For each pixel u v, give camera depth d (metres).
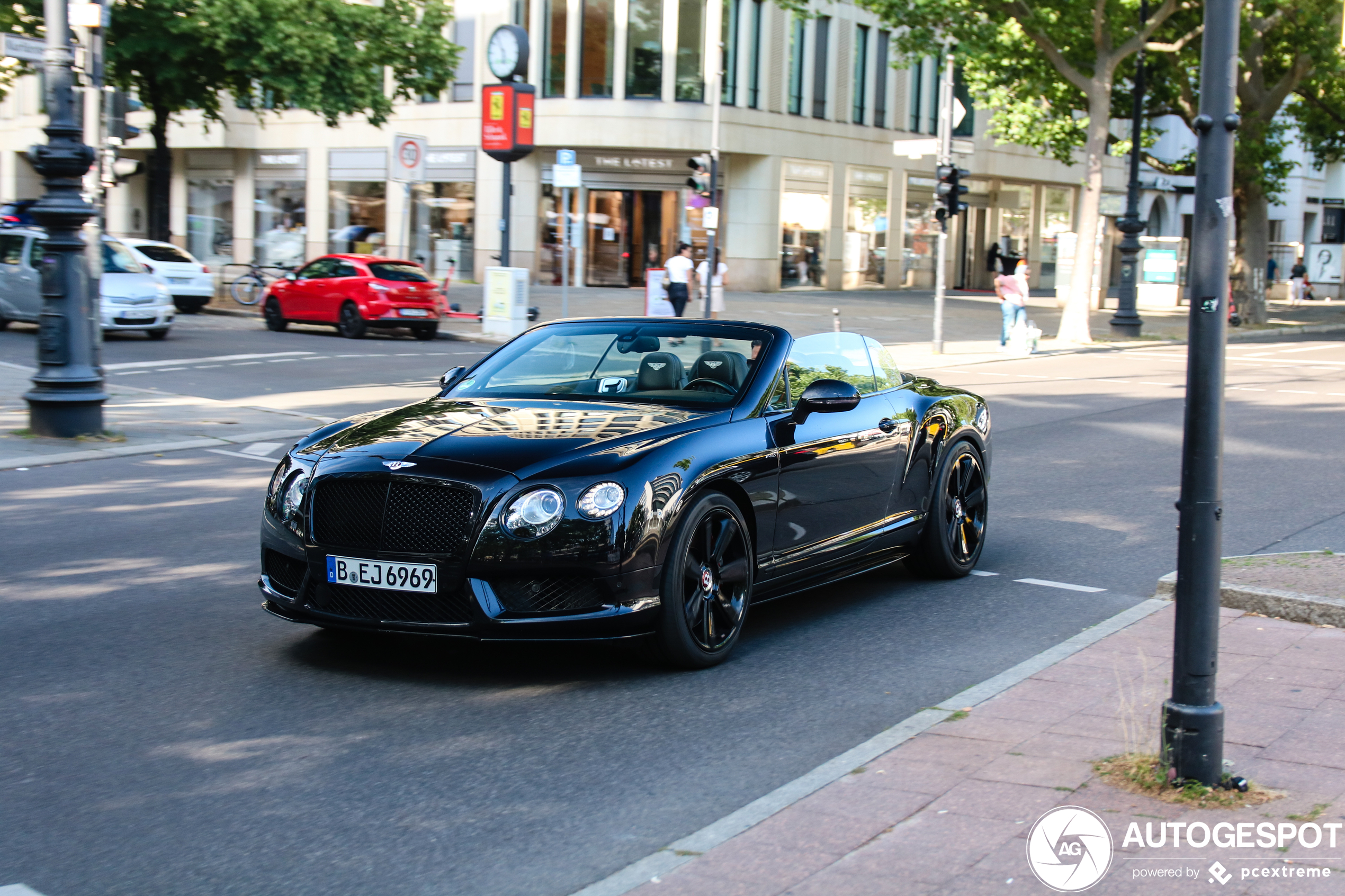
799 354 6.67
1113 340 29.19
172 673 5.57
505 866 3.72
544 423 5.81
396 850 3.83
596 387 6.42
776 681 5.56
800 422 6.34
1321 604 6.14
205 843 3.86
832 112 45.22
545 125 40.44
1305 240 67.81
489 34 41.16
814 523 6.39
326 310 25.64
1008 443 13.32
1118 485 10.84
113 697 5.24
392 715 5.06
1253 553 8.05
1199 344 4.01
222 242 49.16
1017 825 3.85
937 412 7.46
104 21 15.65
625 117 40.06
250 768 4.48
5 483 10.30
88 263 12.19
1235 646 5.80
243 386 17.02
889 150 48.06
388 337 26.09
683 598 5.51
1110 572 7.75
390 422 6.02
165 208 30.48
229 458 11.73
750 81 41.72
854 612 6.82
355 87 29.06
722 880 3.53
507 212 27.22
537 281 41.94
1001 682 5.30
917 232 50.44
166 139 30.28
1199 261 3.99
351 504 5.42
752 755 4.66
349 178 45.34
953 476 7.58
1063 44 31.17
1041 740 4.58
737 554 5.88
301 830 3.97
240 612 6.61
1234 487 10.59
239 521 8.97
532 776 4.43
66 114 11.80
